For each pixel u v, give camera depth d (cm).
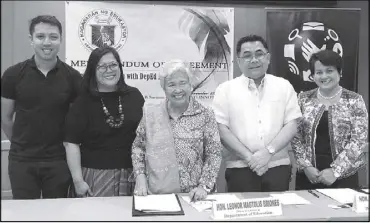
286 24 306
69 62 299
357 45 310
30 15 296
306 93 239
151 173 192
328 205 179
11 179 238
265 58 219
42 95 232
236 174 225
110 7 301
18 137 237
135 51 305
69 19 296
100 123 216
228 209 161
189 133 190
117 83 220
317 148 228
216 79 316
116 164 219
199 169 193
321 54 224
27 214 164
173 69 181
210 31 313
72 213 165
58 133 237
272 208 165
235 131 224
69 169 228
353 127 222
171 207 170
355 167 221
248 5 320
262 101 222
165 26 308
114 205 178
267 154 212
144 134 195
